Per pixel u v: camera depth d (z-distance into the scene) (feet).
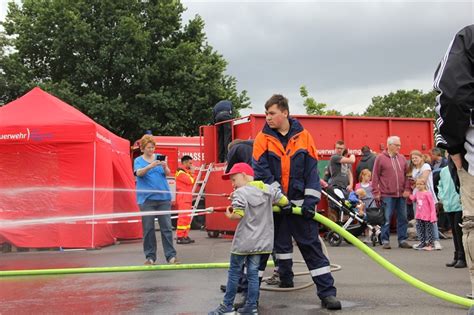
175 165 60.13
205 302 17.19
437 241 31.09
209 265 24.50
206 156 40.91
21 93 92.99
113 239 37.60
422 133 43.65
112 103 90.38
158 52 95.40
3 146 33.04
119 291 19.33
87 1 93.97
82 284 20.88
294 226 16.24
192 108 95.76
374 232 32.60
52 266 26.02
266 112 16.49
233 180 15.78
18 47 95.09
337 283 20.11
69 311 16.34
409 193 32.17
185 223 36.22
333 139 40.40
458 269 23.48
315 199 15.92
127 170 41.57
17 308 16.81
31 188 33.01
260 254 15.28
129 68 91.81
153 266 24.04
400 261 26.08
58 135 33.19
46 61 96.53
